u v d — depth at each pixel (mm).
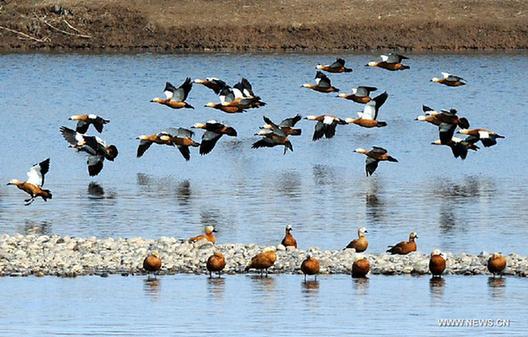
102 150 46000
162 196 52062
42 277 36062
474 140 48500
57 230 44438
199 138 70000
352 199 51469
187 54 103562
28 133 70125
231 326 31656
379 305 33469
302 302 33625
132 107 80562
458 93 86938
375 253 40031
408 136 70000
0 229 44562
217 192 53031
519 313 32531
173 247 38594
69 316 32312
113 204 50031
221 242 42188
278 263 37375
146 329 31406
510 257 38312
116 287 35094
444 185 55094
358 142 68062
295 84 89812
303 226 45438
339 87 90125
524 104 82000
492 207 49562
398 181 56250
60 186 54344
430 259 36406
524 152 64750
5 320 32094
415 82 91938
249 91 49719
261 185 54938
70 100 83062
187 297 34094
